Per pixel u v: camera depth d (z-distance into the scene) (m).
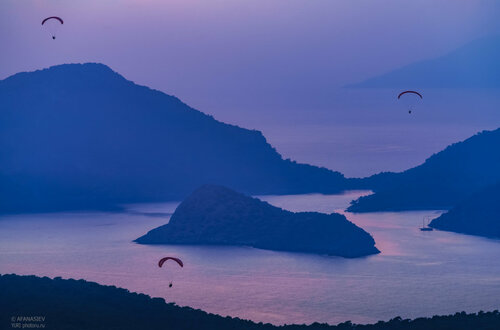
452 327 177.50
